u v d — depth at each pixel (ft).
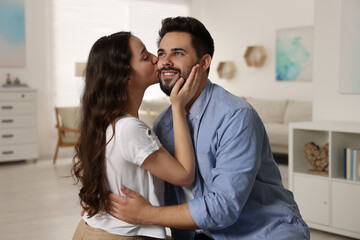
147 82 5.13
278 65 25.43
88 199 4.82
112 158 4.81
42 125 24.30
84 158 4.88
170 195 5.65
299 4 24.27
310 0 23.72
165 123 5.63
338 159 11.05
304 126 11.33
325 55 12.39
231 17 28.02
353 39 11.71
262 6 26.17
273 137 22.11
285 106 24.40
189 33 5.12
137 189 4.92
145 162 4.72
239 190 4.78
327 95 12.41
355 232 10.50
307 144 11.70
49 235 11.48
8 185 17.21
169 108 5.71
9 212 13.53
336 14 12.08
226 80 28.73
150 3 27.48
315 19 12.53
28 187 16.85
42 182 17.74
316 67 12.59
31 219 12.82
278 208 5.24
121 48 4.92
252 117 4.99
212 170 5.01
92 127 4.82
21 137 21.97
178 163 4.86
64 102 24.77
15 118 21.76
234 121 4.95
